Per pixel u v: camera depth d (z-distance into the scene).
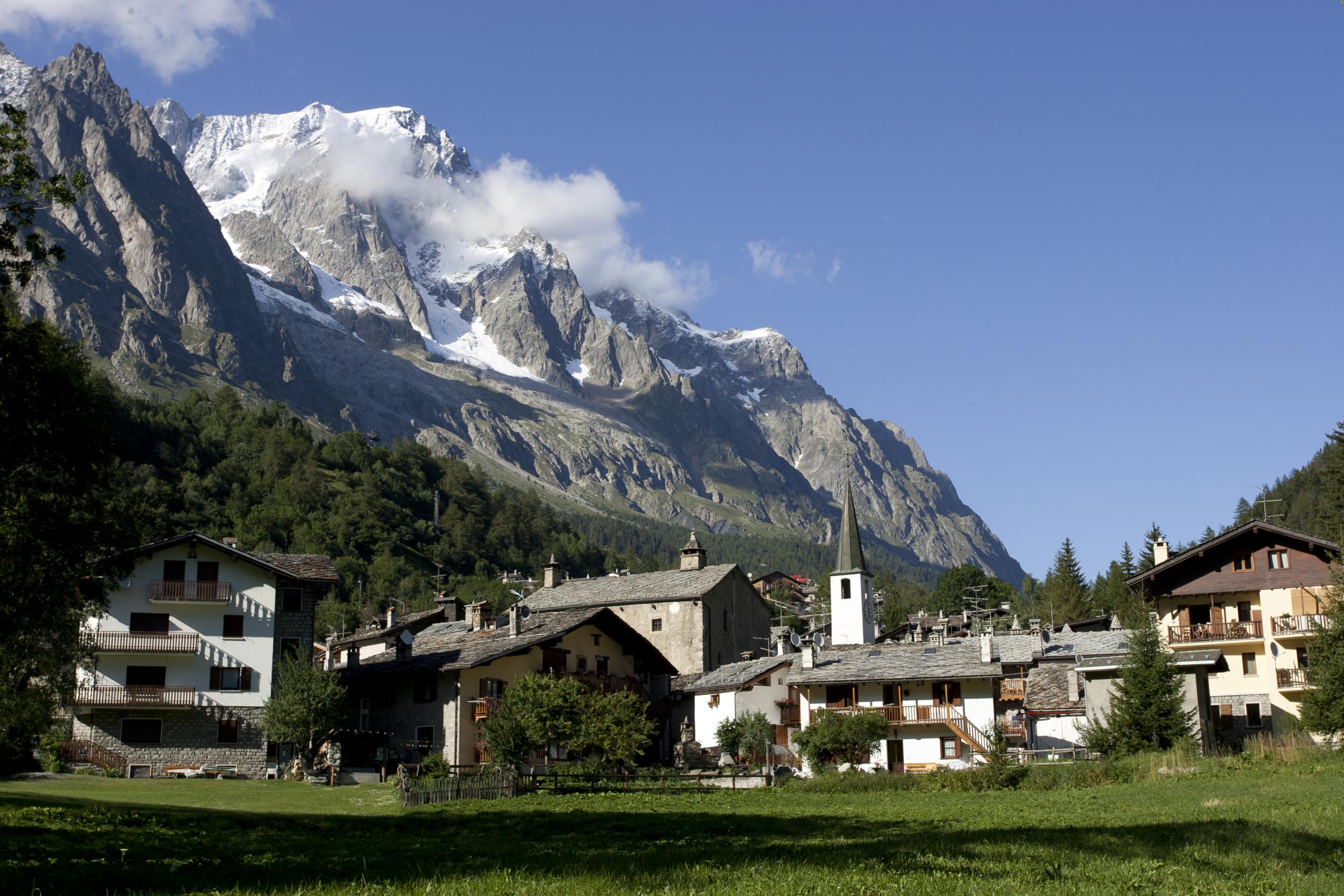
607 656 84.88
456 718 74.75
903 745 74.19
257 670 76.00
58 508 36.88
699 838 35.25
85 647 42.88
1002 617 142.88
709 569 105.25
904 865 25.67
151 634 73.88
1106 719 64.81
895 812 43.91
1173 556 77.06
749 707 82.75
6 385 34.38
